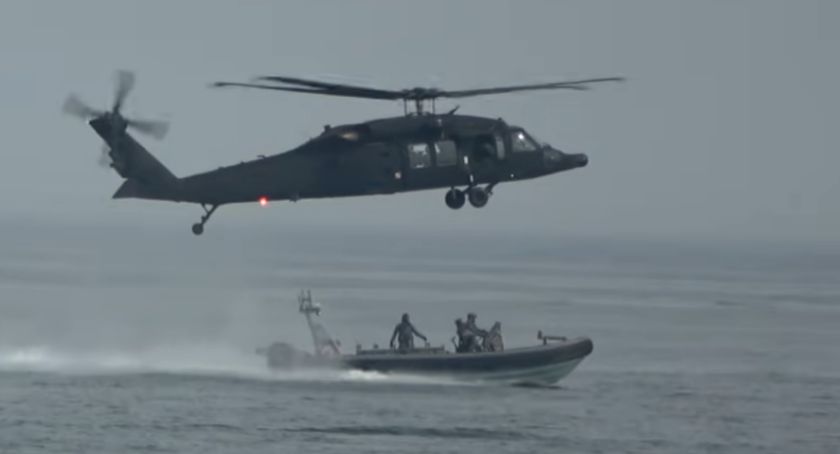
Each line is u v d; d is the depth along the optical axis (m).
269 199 190.25
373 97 186.12
